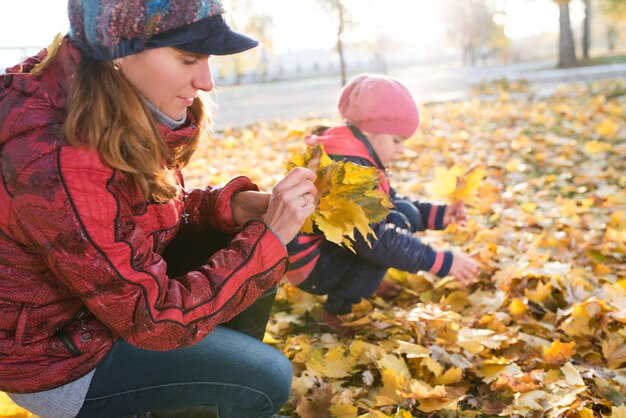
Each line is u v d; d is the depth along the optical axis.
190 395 1.66
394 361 2.38
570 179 5.29
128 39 1.38
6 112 1.40
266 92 22.03
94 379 1.58
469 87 16.95
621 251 3.47
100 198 1.40
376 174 1.75
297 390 2.29
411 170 5.91
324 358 2.51
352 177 1.74
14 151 1.38
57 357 1.52
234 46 1.45
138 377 1.60
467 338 2.51
